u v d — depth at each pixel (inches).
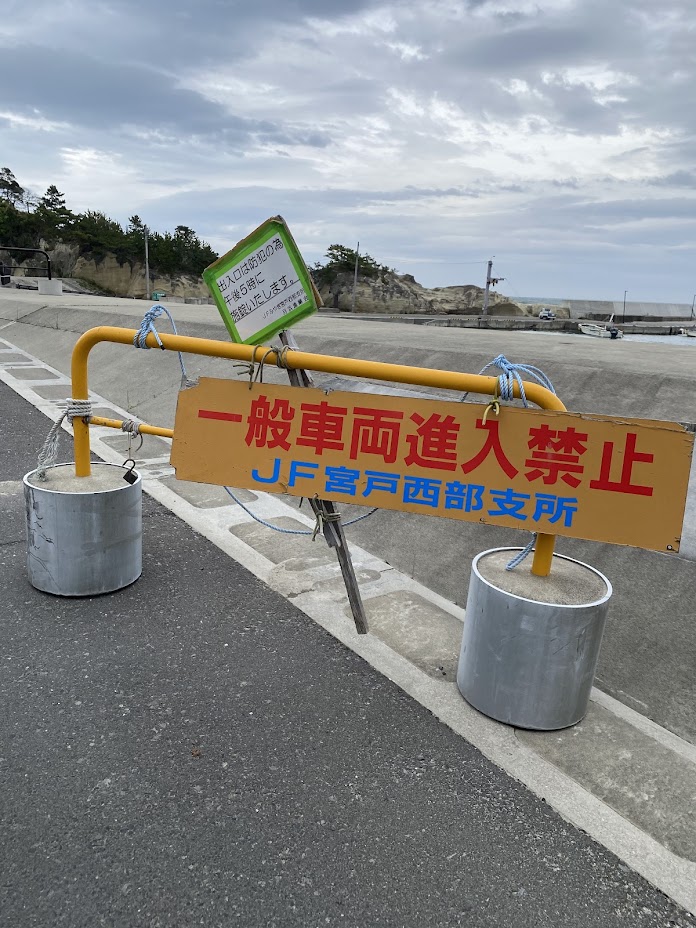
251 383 118.8
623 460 100.8
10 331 557.9
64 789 88.7
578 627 101.6
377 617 138.9
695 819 90.3
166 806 87.0
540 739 104.8
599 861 83.0
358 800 90.4
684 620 123.7
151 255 2581.2
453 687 117.1
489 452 106.9
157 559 161.3
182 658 120.8
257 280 119.0
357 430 113.6
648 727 109.5
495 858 82.5
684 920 76.0
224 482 121.9
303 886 77.0
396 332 435.2
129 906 73.3
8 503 190.1
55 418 292.7
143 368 355.6
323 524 124.8
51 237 2522.1
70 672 114.5
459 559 159.0
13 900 73.0
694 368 241.8
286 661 122.0
